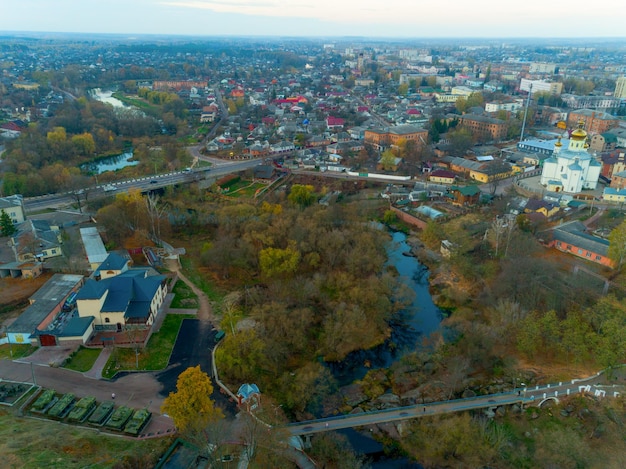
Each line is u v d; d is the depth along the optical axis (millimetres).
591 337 132750
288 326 145000
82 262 177875
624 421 117062
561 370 135125
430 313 170625
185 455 101375
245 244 184875
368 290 161500
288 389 126438
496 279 171750
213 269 187750
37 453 94375
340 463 104188
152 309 149250
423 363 139875
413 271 199750
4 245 188625
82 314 140500
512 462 109250
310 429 112500
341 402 126562
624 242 172500
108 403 113125
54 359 127938
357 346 150500
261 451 101500
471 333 144000
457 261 189750
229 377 127125
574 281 161250
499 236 194625
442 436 110875
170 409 102000
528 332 137500
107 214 199500
